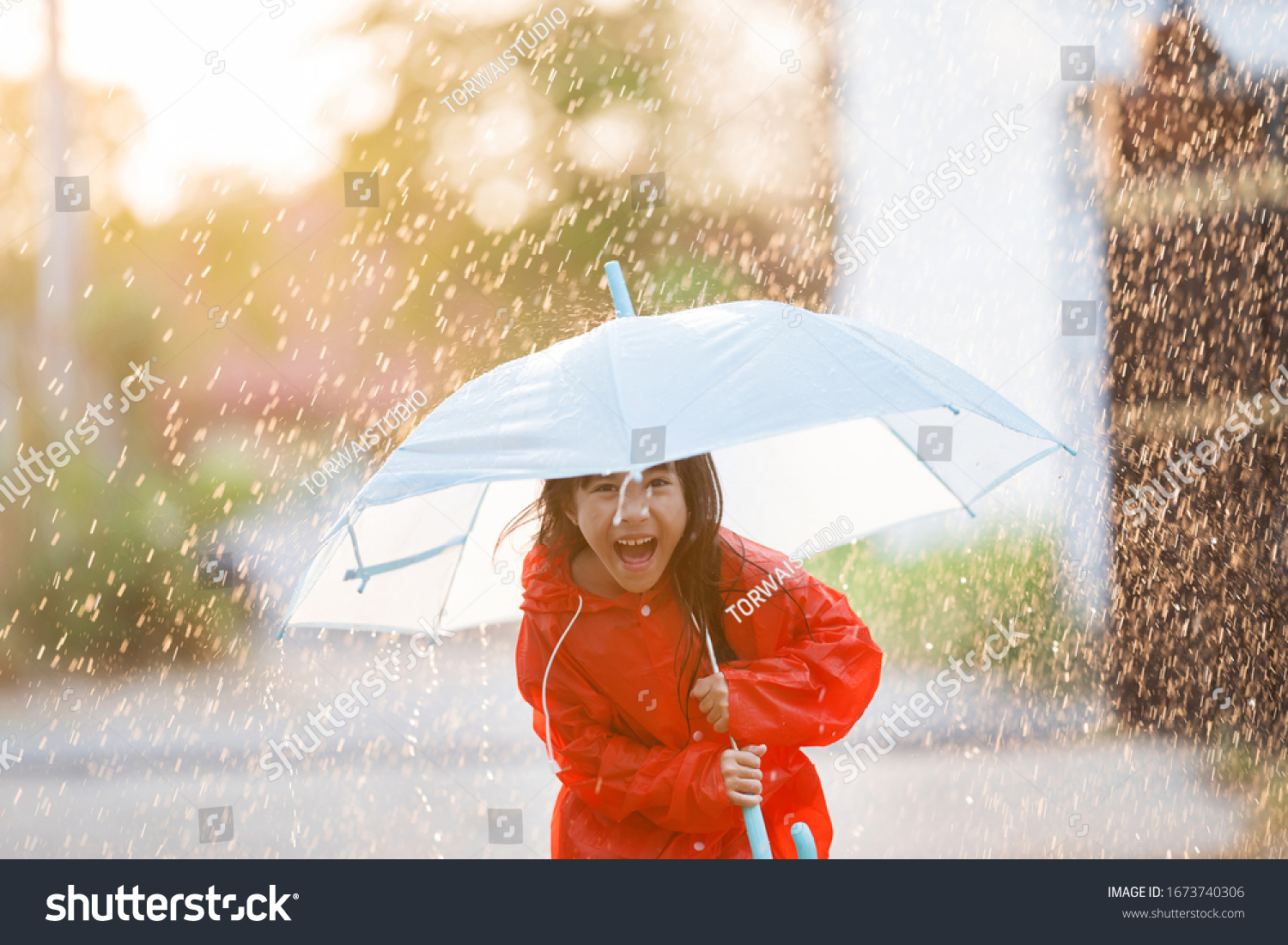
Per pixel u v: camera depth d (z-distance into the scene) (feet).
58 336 46.55
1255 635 25.40
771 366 9.98
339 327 47.80
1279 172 25.86
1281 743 24.03
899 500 12.74
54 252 47.26
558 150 49.11
